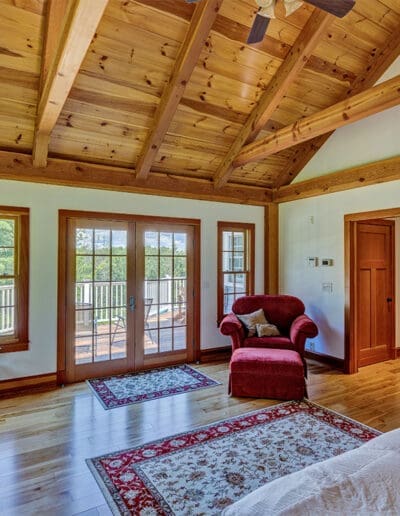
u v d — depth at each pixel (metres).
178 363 5.09
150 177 4.85
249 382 3.80
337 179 4.90
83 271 4.43
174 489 2.27
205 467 2.51
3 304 4.01
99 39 3.24
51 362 4.19
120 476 2.40
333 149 5.05
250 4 3.34
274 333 4.50
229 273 5.67
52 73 3.02
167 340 5.02
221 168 5.18
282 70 3.97
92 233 4.50
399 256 5.42
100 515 2.05
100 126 4.06
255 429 3.08
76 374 4.36
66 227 4.32
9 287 4.04
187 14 3.24
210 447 2.78
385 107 3.25
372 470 1.18
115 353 4.62
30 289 4.09
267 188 5.93
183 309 5.16
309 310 5.37
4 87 3.40
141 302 4.82
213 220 5.44
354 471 1.19
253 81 4.09
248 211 5.79
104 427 3.13
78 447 2.79
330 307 5.01
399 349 5.38
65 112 3.79
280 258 5.94
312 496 1.05
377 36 4.02
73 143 4.17
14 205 4.01
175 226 5.12
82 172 4.38
